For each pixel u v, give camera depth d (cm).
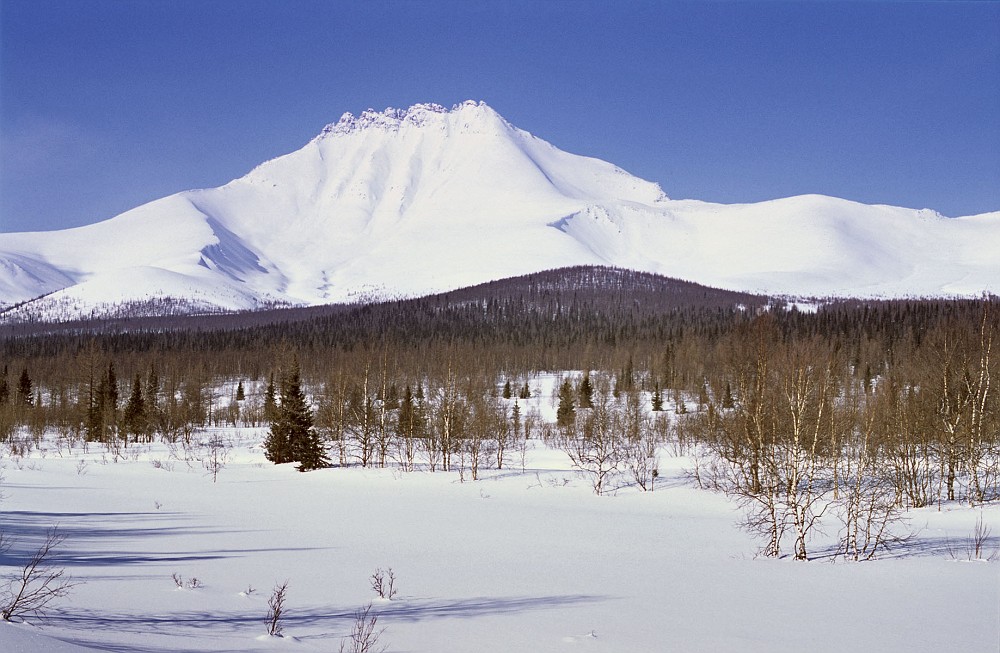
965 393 4091
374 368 6981
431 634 1223
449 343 16888
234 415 11250
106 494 3828
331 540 2472
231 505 3556
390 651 1097
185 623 1174
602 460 4750
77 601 1277
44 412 9381
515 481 4969
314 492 4356
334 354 14488
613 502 4094
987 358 3978
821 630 1392
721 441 4366
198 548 2153
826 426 3012
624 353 15150
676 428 7612
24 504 3125
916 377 4703
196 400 10119
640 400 11006
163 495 3934
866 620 1489
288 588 1583
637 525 3141
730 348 6850
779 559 2370
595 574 1956
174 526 2686
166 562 1848
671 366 12644
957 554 2439
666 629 1348
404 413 6191
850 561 2320
